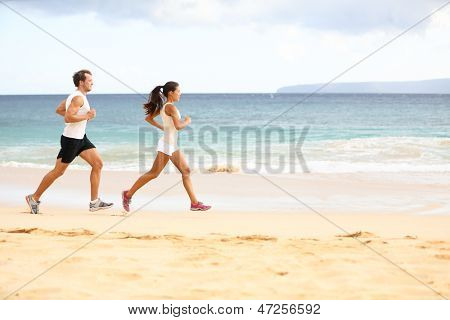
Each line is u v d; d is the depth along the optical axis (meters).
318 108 73.19
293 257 5.84
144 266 5.38
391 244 6.60
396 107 69.94
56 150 24.05
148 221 8.48
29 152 23.25
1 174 15.43
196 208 9.39
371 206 10.70
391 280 5.06
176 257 5.75
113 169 17.09
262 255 5.91
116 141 28.22
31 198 9.13
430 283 4.99
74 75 8.77
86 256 5.74
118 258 5.67
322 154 21.12
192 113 72.25
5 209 9.93
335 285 4.89
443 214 9.88
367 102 91.62
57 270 5.21
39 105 95.19
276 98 147.62
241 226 8.18
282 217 9.26
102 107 80.62
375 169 16.70
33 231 7.16
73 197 11.66
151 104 8.96
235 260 5.66
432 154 20.50
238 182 13.95
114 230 7.46
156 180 14.35
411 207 10.61
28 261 5.52
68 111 8.64
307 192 12.43
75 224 7.94
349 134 32.72
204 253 5.95
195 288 4.75
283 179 14.45
